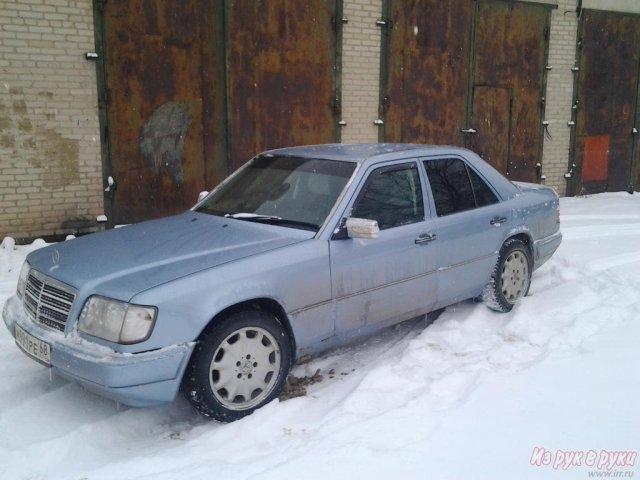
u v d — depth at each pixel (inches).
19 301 162.1
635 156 519.8
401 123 405.4
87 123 306.2
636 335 183.6
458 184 205.2
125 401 133.4
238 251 153.1
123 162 318.3
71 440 135.9
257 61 347.9
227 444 134.2
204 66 333.4
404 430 131.8
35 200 299.6
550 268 266.1
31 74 290.2
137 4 310.2
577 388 148.9
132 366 129.6
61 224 307.4
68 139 302.7
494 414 137.5
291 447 129.1
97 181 313.0
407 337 199.0
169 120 327.6
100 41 303.4
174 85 326.3
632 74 503.2
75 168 306.7
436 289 192.2
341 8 366.9
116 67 309.7
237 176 202.8
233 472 119.0
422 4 397.7
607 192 512.4
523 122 458.9
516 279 223.8
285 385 160.7
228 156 347.3
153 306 132.6
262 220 174.2
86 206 312.2
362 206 172.9
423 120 413.7
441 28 408.5
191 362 139.7
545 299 223.9
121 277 140.9
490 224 208.4
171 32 321.4
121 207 321.1
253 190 189.5
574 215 406.3
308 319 158.4
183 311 135.7
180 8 321.7
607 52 487.2
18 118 290.5
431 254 187.6
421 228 185.0
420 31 400.2
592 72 483.5
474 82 430.0
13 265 257.6
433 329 198.7
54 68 294.8
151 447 138.1
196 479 117.0
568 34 465.1
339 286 163.9
